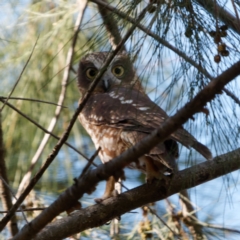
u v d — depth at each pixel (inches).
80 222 337.7
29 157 511.8
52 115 512.1
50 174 518.0
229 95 261.0
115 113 375.9
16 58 493.4
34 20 487.5
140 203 341.7
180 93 257.3
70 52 415.8
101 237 419.5
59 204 296.0
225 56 254.7
